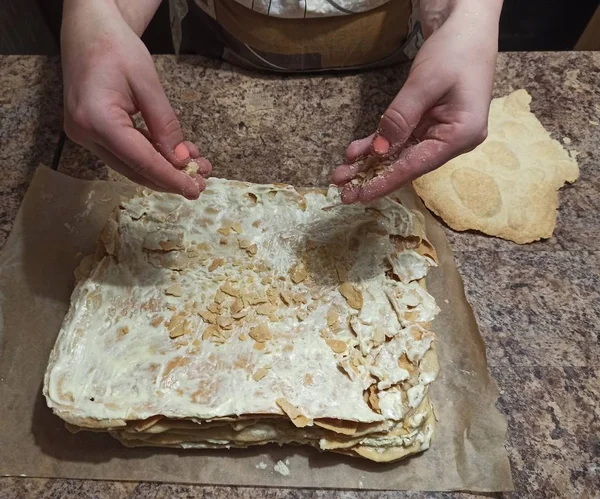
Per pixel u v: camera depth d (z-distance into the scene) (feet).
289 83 3.96
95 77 2.23
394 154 2.55
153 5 2.91
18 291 3.16
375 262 2.86
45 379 2.53
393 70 4.00
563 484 2.71
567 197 3.58
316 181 3.56
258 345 2.63
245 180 3.55
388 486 2.65
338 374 2.57
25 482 2.68
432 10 2.82
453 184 3.49
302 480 2.67
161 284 2.79
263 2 3.46
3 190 3.59
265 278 2.83
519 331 3.12
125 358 2.57
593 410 2.90
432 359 2.68
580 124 3.87
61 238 3.32
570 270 3.32
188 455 2.73
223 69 4.01
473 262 3.33
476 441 2.73
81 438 2.77
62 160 3.67
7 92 3.98
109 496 2.64
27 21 5.54
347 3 3.46
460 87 2.38
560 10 5.72
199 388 2.49
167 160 2.49
